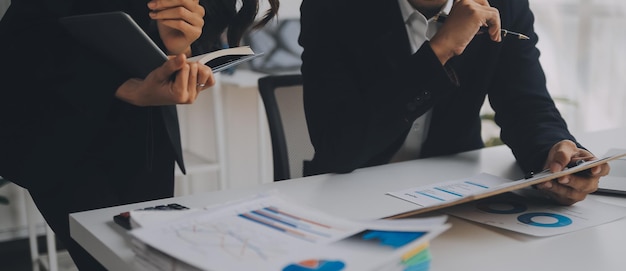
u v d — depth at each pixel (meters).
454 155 1.51
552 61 3.47
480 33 1.35
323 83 1.40
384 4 1.45
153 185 1.45
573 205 1.11
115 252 0.89
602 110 3.50
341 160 1.32
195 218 0.85
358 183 1.26
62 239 1.36
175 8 1.27
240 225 0.83
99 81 1.25
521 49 1.51
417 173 1.34
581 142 1.66
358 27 1.44
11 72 1.26
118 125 1.37
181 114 3.15
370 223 0.82
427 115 1.53
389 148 1.48
